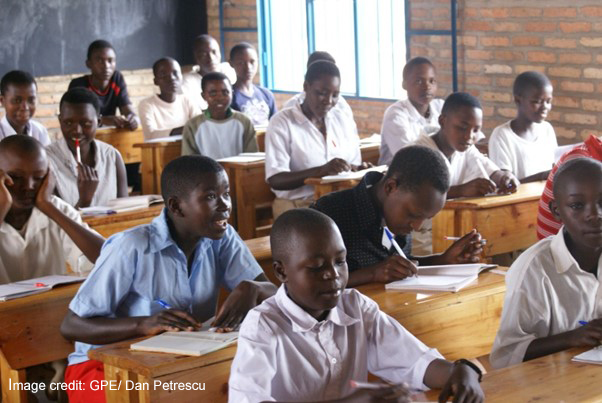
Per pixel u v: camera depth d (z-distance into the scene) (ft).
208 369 6.47
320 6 26.99
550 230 10.21
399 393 5.39
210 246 8.00
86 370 7.72
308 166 15.98
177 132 20.66
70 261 9.76
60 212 9.61
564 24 20.20
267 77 29.17
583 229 6.76
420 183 7.91
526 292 6.83
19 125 17.29
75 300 7.50
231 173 16.83
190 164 7.45
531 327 6.85
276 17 28.48
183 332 7.01
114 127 21.56
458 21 22.54
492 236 11.92
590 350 6.50
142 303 7.64
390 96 25.52
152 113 21.86
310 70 15.70
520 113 14.88
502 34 21.57
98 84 22.62
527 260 6.93
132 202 12.97
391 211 8.14
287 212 6.09
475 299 7.98
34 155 9.46
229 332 6.93
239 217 16.75
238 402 5.79
